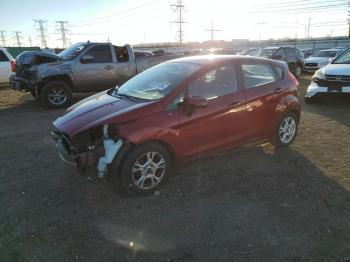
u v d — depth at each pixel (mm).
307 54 35125
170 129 3744
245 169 4445
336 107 8430
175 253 2801
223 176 4234
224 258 2730
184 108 3871
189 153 4031
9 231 3125
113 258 2752
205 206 3529
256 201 3621
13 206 3576
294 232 3059
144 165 3688
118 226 3189
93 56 9641
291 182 4066
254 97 4566
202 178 4180
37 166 4680
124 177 3584
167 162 3869
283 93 4977
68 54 9859
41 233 3090
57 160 4902
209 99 4133
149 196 3758
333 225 3162
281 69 5152
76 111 4043
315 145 5434
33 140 5980
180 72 4219
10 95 11828
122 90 4598
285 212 3393
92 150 3572
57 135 3932
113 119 3535
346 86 8047
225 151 4547
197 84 4059
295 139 5746
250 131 4633
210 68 4219
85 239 2996
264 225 3174
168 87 3977
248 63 4664
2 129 6840
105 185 4004
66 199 3705
